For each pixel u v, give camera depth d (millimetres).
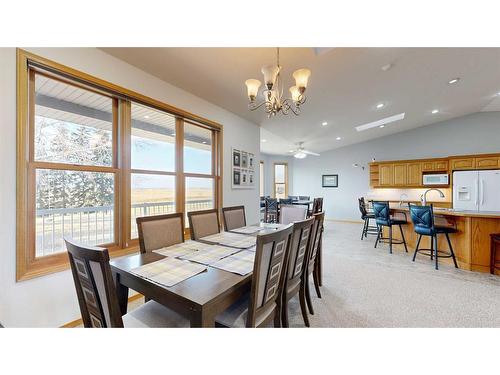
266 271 1265
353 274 3070
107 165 2318
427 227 3332
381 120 5438
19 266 1599
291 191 9336
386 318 1993
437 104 4797
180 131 3143
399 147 7023
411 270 3215
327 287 2664
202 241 2088
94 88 2092
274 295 1398
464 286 2650
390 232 4160
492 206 4969
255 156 4805
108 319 1055
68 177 2061
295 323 1938
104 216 2312
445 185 5750
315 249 2211
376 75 3021
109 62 2182
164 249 1820
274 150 8336
